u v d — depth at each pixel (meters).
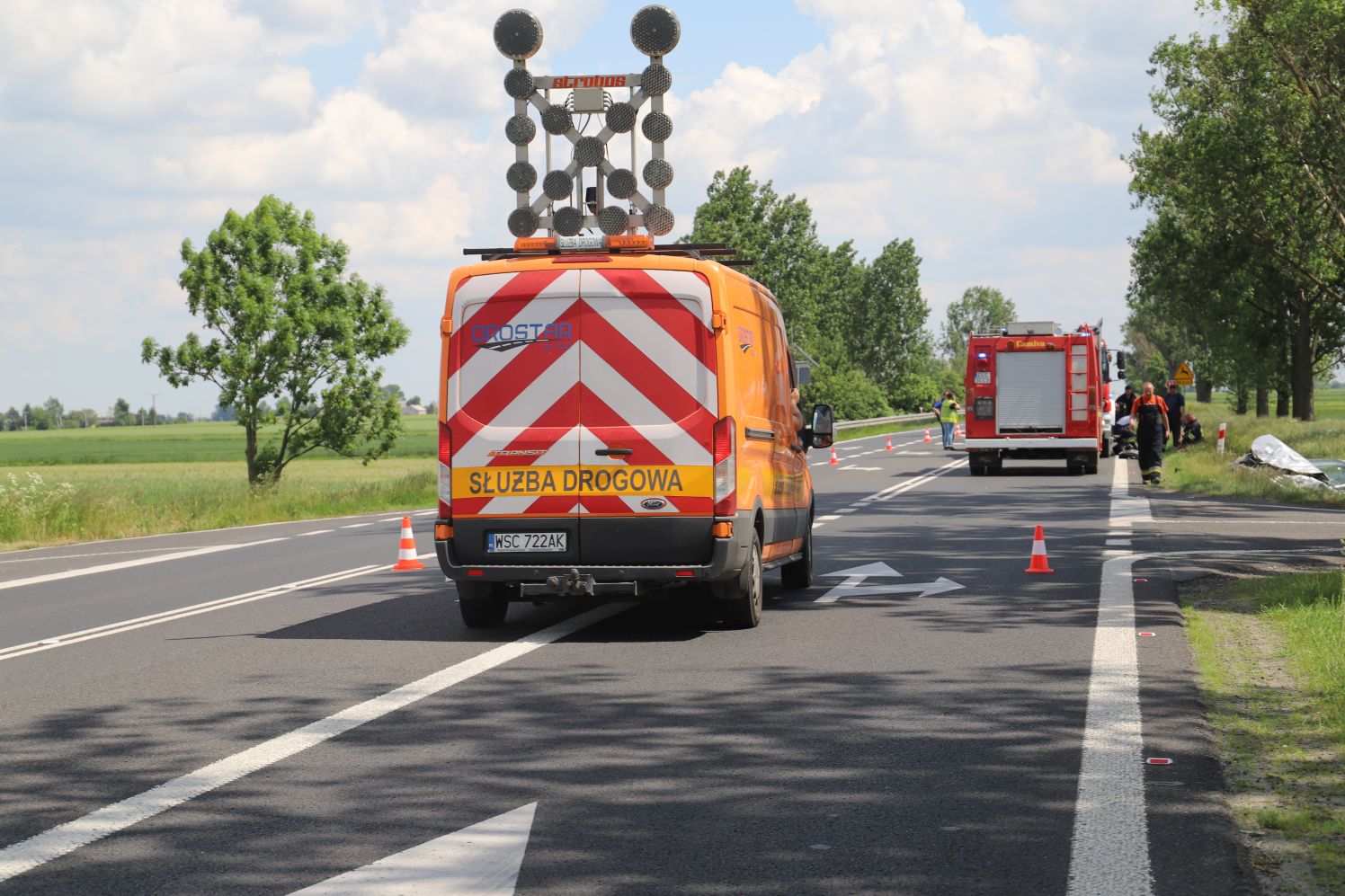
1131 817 5.99
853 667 9.88
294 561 19.20
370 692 9.20
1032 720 7.97
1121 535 19.44
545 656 10.57
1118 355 48.44
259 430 46.81
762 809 6.25
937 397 134.25
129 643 11.67
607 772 6.95
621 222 14.34
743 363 11.76
